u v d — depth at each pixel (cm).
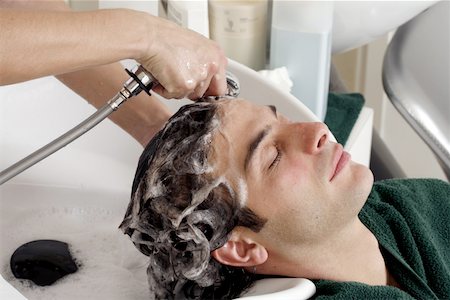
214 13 164
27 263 130
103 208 144
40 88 139
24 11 96
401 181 153
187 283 123
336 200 118
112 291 130
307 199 117
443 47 177
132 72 107
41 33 95
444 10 181
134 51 102
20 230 138
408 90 177
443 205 147
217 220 117
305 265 122
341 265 124
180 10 152
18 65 95
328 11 158
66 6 135
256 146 117
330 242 122
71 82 134
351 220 121
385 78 184
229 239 119
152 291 126
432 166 241
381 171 190
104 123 145
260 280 124
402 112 177
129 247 138
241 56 167
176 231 117
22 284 128
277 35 161
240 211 117
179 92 109
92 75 132
